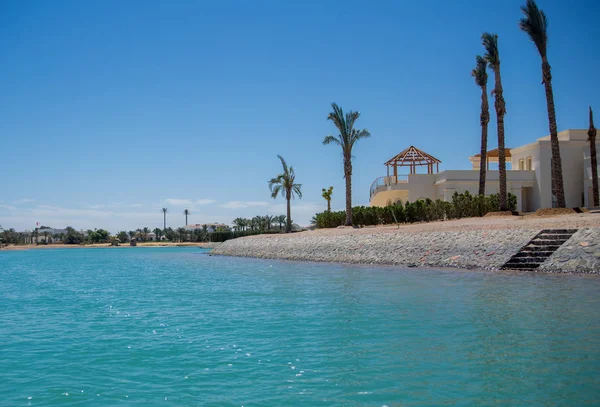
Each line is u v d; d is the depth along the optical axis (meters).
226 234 87.12
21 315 13.91
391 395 6.66
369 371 7.70
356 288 17.52
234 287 19.67
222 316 12.85
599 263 19.30
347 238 36.28
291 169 63.78
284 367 8.03
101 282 24.30
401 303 13.80
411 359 8.25
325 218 54.19
